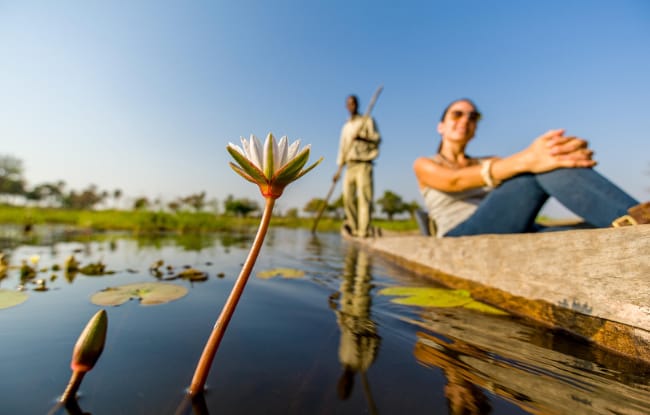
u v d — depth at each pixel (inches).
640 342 38.7
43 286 70.9
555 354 39.6
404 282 89.6
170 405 26.4
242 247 177.3
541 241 58.7
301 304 61.4
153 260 114.3
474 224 94.4
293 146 30.5
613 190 63.9
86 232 287.1
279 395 28.4
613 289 43.7
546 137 73.4
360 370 33.9
